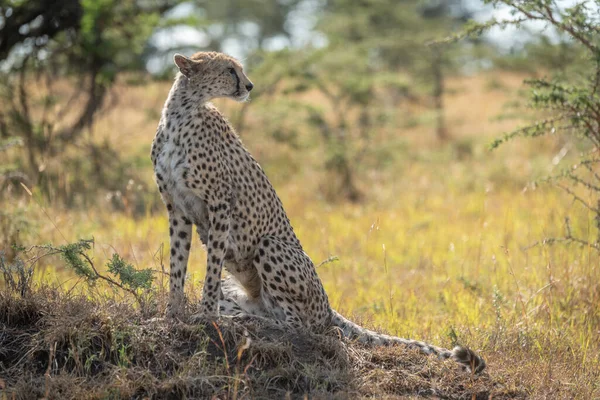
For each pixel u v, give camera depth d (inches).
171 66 783.1
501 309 383.6
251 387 264.2
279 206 349.4
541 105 424.2
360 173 845.2
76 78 791.7
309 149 880.9
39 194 526.3
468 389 288.0
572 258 454.9
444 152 924.6
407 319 389.1
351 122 945.5
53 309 297.3
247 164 334.0
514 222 553.3
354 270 492.7
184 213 319.0
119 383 258.2
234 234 327.6
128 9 743.7
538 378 304.2
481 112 1192.2
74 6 703.1
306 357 292.4
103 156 720.3
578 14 399.5
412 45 1180.5
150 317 303.7
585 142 555.2
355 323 356.8
